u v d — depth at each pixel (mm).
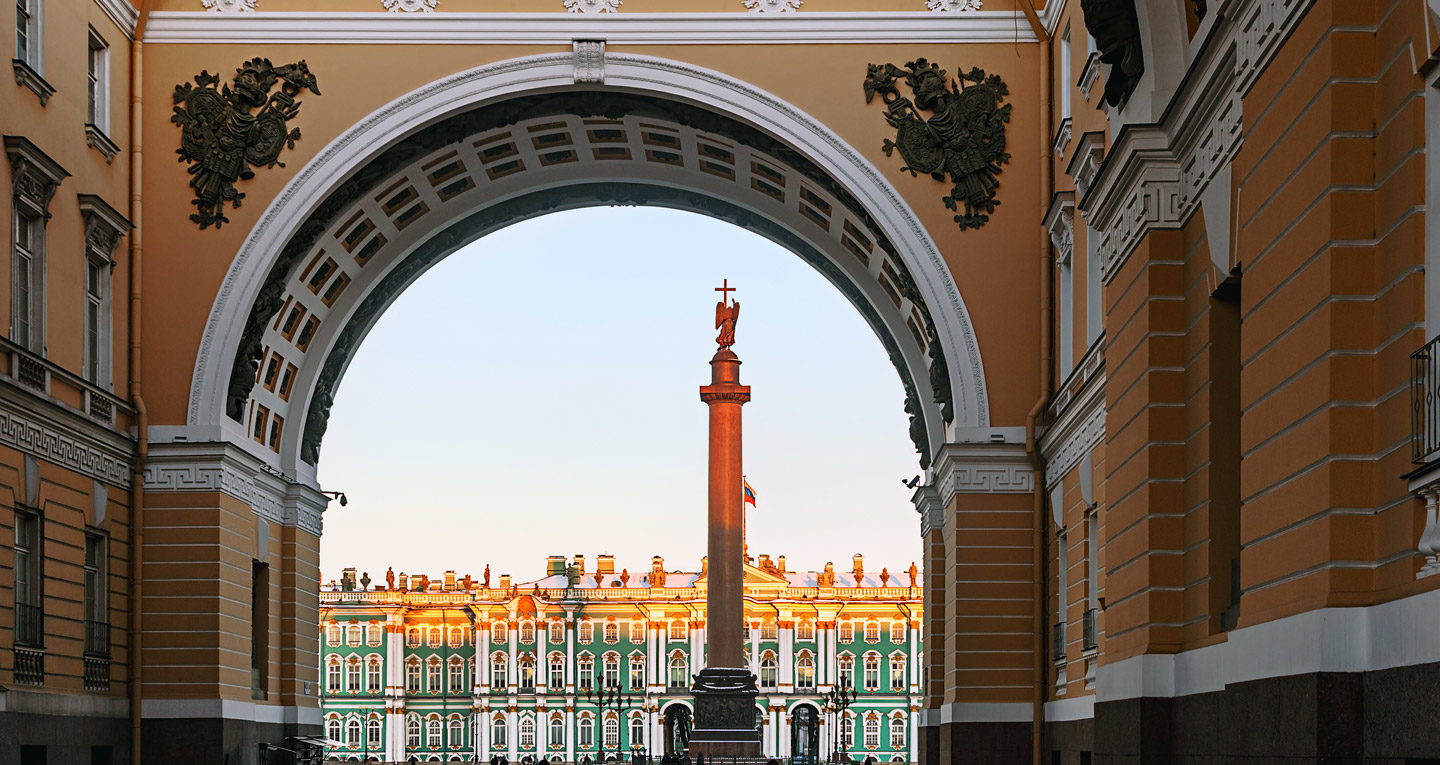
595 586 126375
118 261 35906
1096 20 22672
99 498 34344
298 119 36500
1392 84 14773
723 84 36375
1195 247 21078
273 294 37156
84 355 34125
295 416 41625
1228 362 20312
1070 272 34969
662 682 120500
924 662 41625
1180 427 21453
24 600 31250
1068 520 33375
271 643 40281
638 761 96500
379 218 39688
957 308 36125
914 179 36344
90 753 33281
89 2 34500
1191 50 21188
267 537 40031
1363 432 15109
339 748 121438
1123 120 22906
